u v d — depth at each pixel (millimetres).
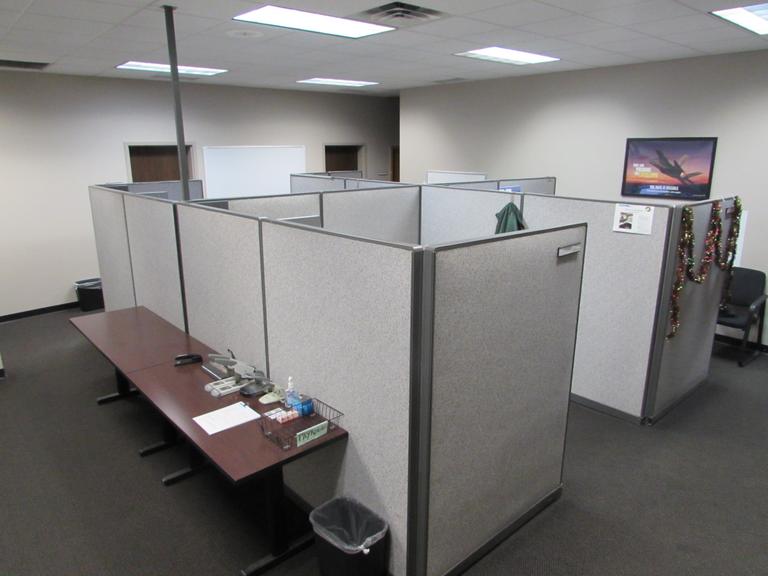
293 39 3527
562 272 1930
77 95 5137
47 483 2443
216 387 2053
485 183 4164
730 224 3264
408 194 3752
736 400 3295
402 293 1484
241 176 6539
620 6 2740
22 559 1974
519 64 4676
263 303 2111
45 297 5199
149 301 3322
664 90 4449
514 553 1988
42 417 3066
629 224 2793
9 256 4914
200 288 2596
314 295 1813
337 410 1833
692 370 3312
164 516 2219
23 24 3014
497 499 1946
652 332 2826
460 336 1587
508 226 2902
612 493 2369
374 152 8039
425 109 6598
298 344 1959
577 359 3188
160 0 2584
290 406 1877
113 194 3592
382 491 1717
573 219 3010
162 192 4258
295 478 2172
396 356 1551
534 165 5555
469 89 6027
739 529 2145
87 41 3486
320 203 3291
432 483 1639
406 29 3266
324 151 7426
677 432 2904
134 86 5512
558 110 5238
